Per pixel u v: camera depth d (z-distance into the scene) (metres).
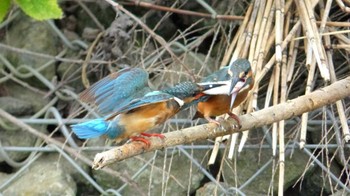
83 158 7.75
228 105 5.48
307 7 7.69
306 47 7.61
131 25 8.73
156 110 4.97
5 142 8.55
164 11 9.11
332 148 8.01
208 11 8.99
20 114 8.85
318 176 8.08
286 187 7.96
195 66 8.59
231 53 8.09
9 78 9.14
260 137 8.05
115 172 7.61
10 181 8.16
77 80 9.09
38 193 7.91
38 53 9.09
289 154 8.02
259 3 7.93
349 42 7.82
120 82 4.90
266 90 8.20
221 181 8.12
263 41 7.59
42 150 8.23
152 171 7.77
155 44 8.59
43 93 9.11
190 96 5.11
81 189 8.30
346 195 7.63
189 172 8.09
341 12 8.43
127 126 4.95
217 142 7.23
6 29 9.48
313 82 8.00
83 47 9.24
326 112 7.71
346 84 6.09
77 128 4.80
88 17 9.62
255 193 7.91
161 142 5.25
